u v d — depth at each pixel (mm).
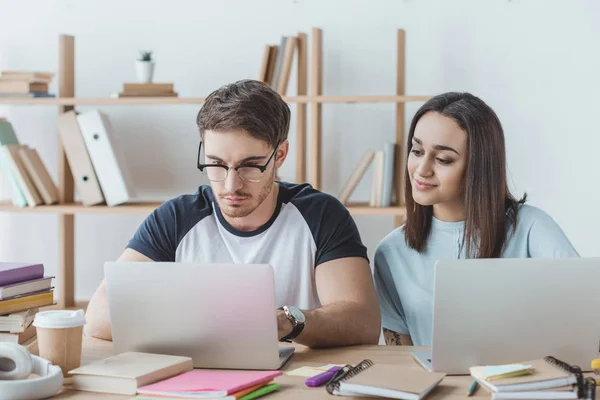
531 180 3412
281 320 1620
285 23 3508
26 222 3668
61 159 3430
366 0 3455
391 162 3264
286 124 1844
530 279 1483
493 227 2004
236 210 1772
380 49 3463
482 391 1388
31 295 1683
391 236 2188
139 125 3600
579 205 3395
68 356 1469
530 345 1506
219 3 3533
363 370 1463
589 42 3354
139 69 3340
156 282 1542
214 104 1741
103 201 3396
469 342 1494
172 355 1559
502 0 3379
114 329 1586
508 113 3408
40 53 3615
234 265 1510
